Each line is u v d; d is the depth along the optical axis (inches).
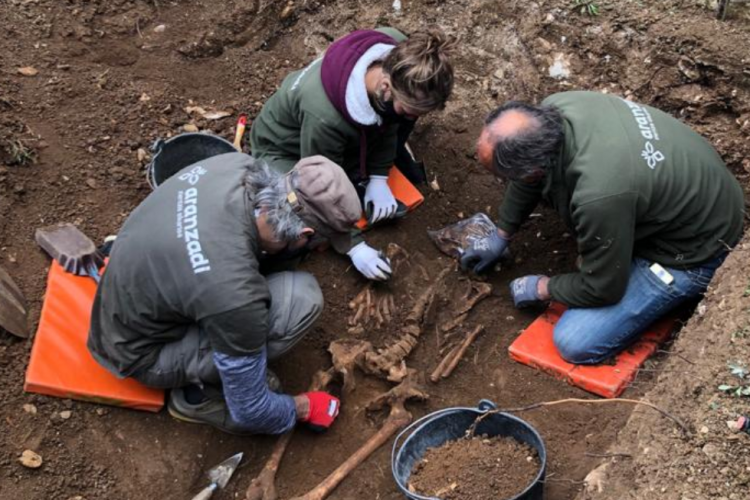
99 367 110.4
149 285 96.0
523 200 126.3
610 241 109.1
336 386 121.5
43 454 103.9
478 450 104.2
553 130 107.5
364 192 142.3
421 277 135.9
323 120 121.6
